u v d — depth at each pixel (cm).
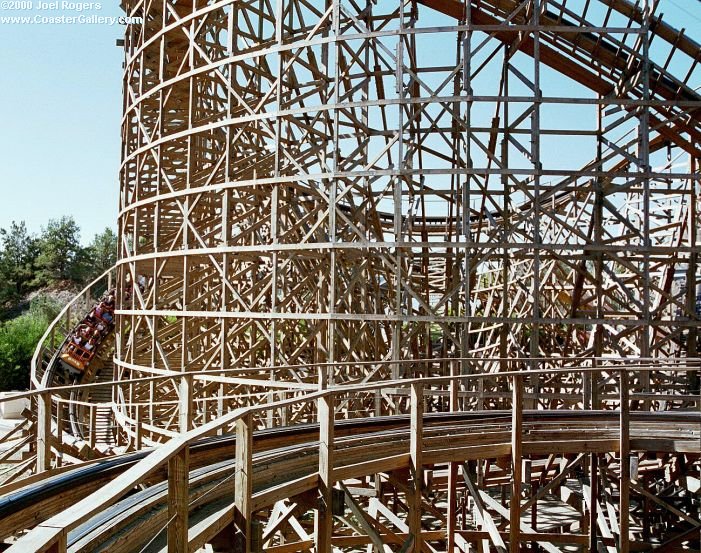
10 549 255
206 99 1912
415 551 773
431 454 810
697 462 1152
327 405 677
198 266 1950
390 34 1353
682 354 1789
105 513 492
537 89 1350
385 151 1367
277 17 1424
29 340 4375
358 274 1430
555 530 1339
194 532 500
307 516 1246
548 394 1305
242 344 1859
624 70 1461
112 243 8850
